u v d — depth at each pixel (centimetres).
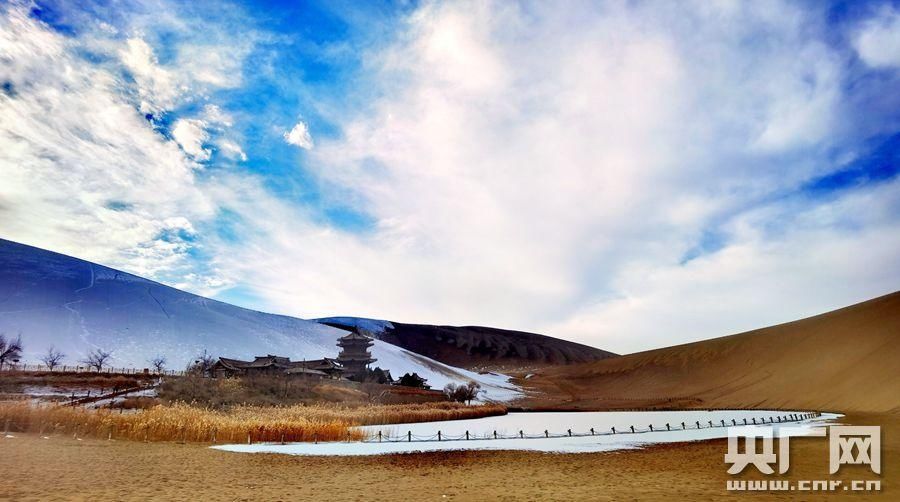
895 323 7769
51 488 1294
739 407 7419
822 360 8081
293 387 6594
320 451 2348
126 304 13162
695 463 1953
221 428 2706
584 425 4703
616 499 1284
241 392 5806
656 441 2905
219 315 14775
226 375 7469
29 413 2567
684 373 11025
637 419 5525
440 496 1337
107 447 2170
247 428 2748
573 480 1595
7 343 9544
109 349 10888
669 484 1502
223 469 1736
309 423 3002
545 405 9844
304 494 1342
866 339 7831
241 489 1388
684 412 6825
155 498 1230
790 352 9256
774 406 6956
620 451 2423
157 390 5481
